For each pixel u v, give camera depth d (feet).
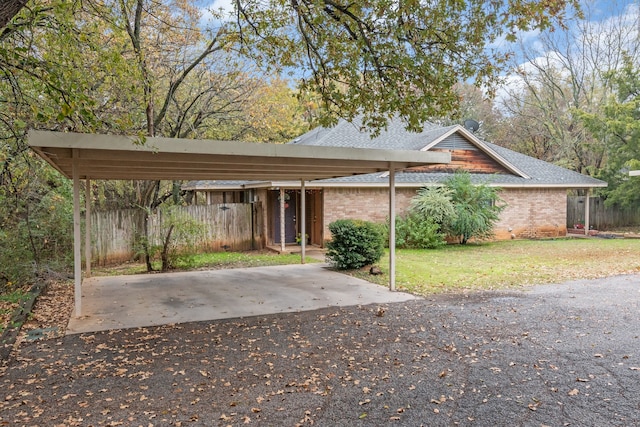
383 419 11.32
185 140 19.21
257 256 47.78
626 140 69.51
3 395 12.97
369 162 26.50
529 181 61.93
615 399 12.26
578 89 86.48
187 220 39.91
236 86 54.39
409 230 51.47
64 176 31.32
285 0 20.90
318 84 25.23
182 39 44.16
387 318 21.25
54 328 20.20
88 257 34.40
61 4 16.88
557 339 17.63
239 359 15.89
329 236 52.70
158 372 14.71
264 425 11.07
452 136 60.44
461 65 21.84
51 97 16.11
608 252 46.42
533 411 11.64
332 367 14.99
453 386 13.32
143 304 24.85
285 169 30.25
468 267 37.24
